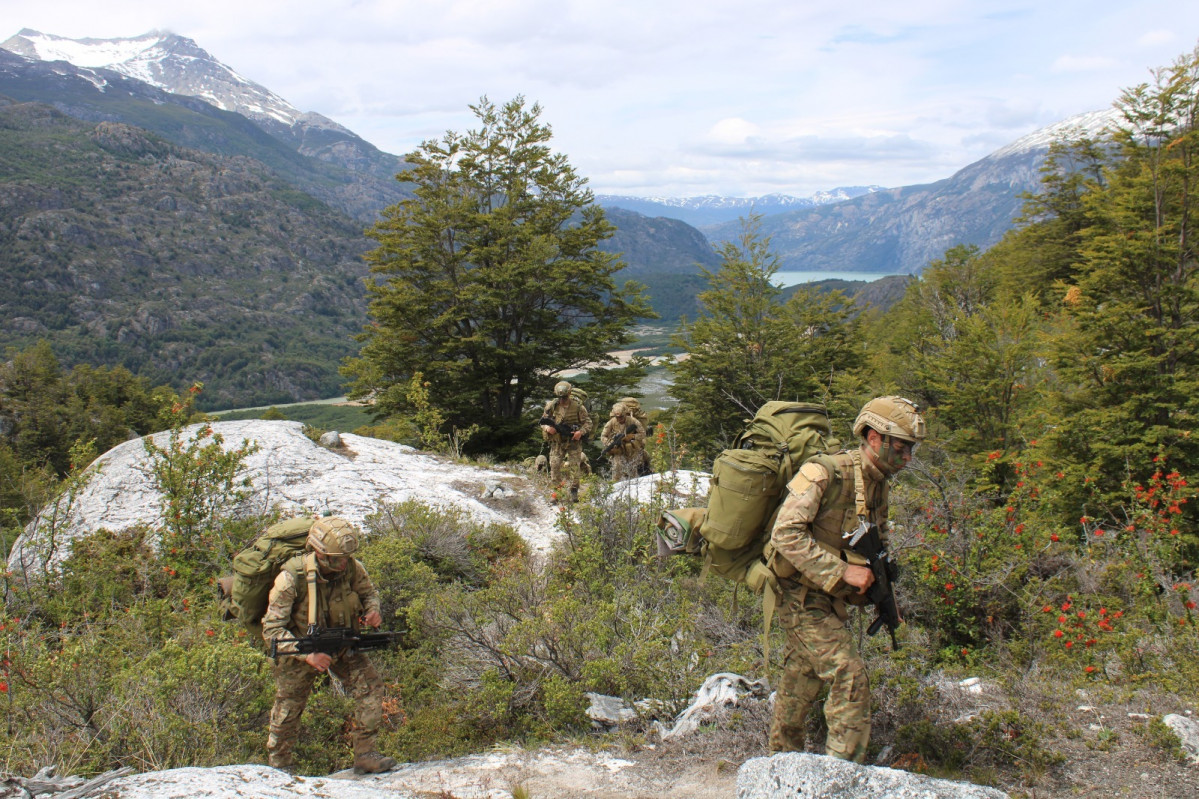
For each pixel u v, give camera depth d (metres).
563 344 27.11
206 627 5.88
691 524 3.54
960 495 6.31
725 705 4.30
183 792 2.93
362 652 4.44
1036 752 3.38
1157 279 13.73
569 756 4.19
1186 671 4.20
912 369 19.69
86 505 9.51
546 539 10.86
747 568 3.42
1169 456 12.24
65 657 4.90
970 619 5.38
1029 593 5.50
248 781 3.17
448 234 26.83
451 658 5.68
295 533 4.33
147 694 4.64
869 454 3.22
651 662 5.19
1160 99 13.85
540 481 13.67
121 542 8.48
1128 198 14.12
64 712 4.62
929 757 3.52
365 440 14.88
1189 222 13.68
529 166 28.05
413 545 8.75
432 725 4.94
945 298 28.61
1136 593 5.93
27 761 4.14
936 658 5.10
